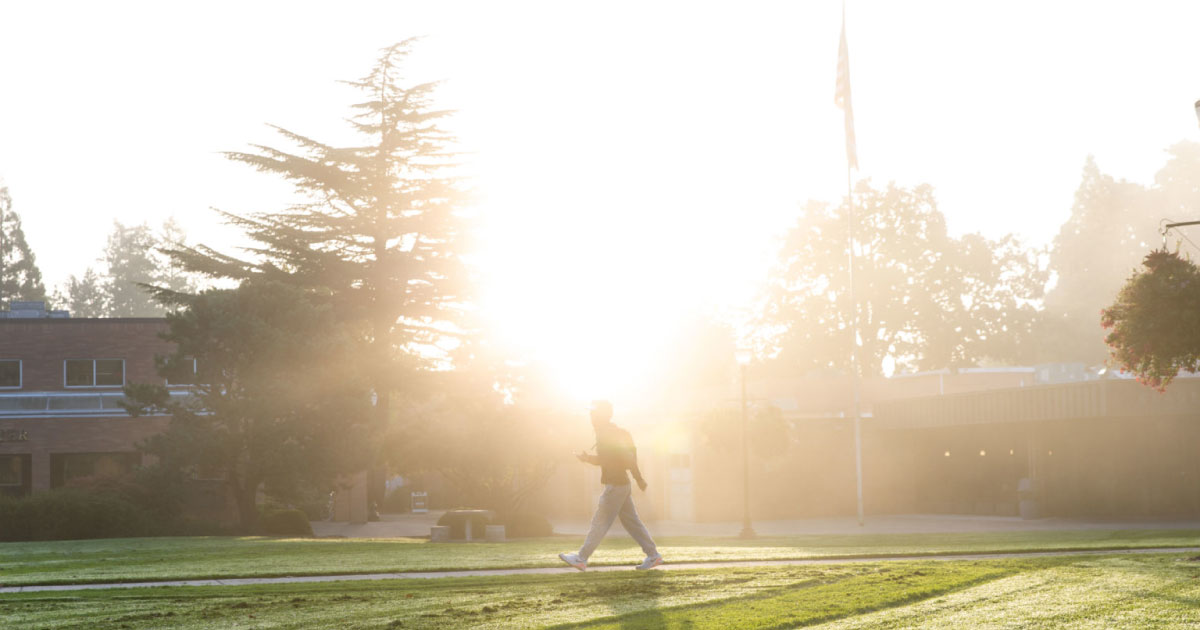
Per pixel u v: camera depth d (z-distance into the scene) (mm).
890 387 57219
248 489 33875
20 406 45000
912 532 32656
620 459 12891
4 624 10031
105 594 12312
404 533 36969
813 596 11023
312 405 33469
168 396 33281
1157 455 43188
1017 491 45406
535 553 18969
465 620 9797
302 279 42000
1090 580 11805
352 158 42375
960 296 77562
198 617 10328
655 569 14062
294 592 12195
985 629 8727
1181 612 9273
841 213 77688
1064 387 38562
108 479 35156
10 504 31625
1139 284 15539
